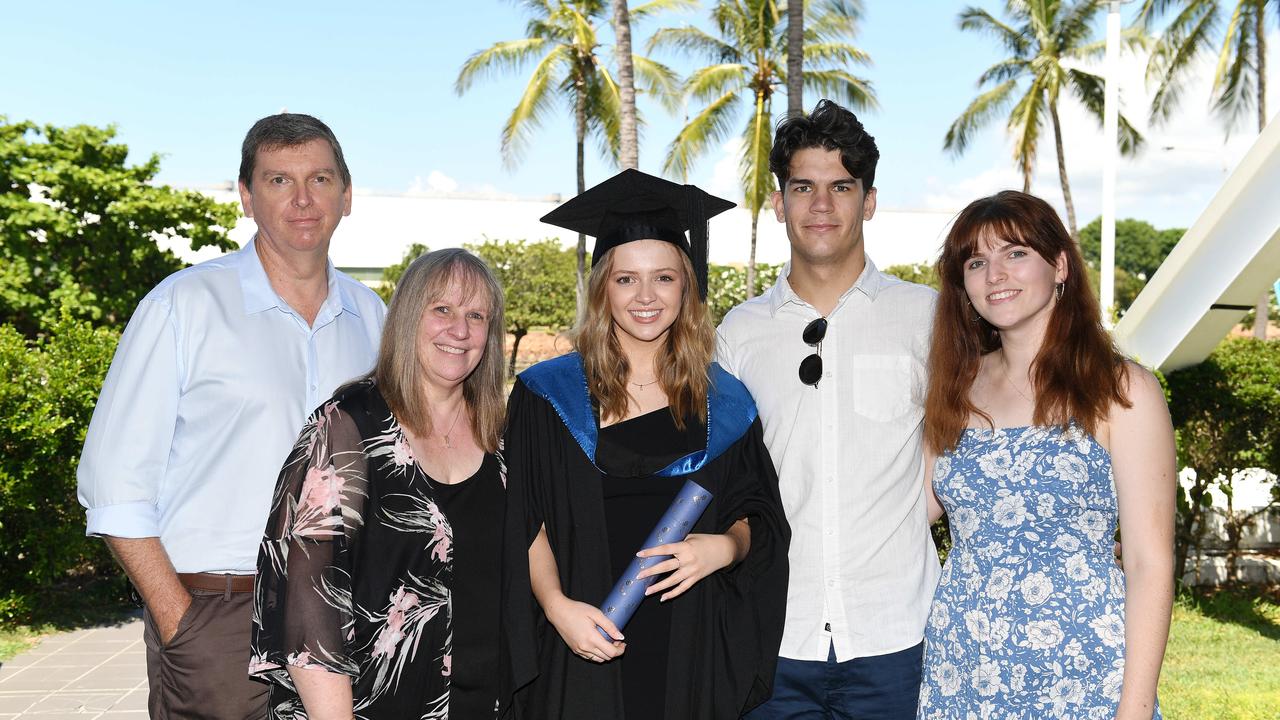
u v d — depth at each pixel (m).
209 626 2.33
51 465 5.95
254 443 2.38
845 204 2.62
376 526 2.05
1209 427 6.86
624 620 2.17
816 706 2.60
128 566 2.31
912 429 2.63
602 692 2.28
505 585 2.26
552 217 2.52
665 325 2.40
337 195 2.50
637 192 2.41
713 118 23.42
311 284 2.55
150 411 2.33
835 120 2.60
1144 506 2.14
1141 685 2.09
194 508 2.35
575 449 2.39
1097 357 2.21
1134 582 2.14
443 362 2.14
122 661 5.46
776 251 33.75
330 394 2.53
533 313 22.47
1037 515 2.22
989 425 2.34
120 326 9.17
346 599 1.99
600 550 2.32
